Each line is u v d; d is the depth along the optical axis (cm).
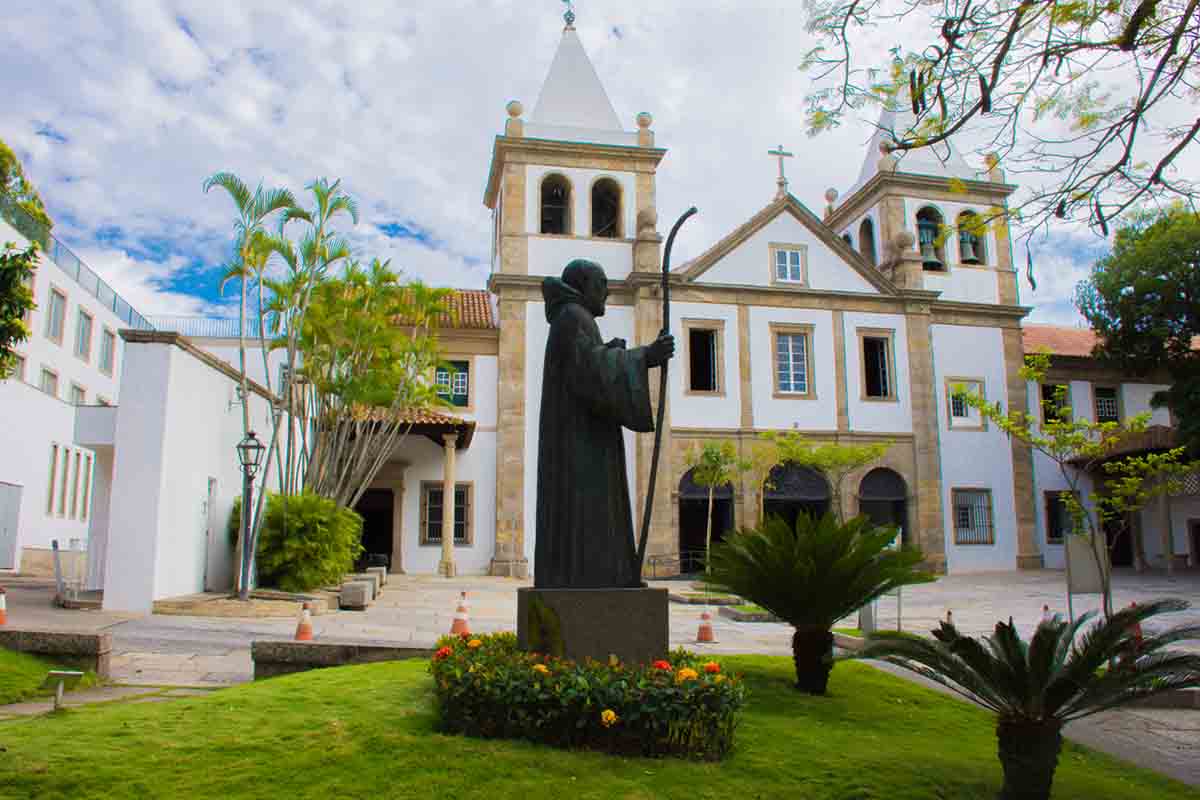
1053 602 2181
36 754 565
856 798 601
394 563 2975
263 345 1806
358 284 2188
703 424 3072
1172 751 860
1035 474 3362
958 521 3231
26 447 2800
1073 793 695
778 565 891
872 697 923
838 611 899
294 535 1897
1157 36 789
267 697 724
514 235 3120
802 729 761
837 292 3231
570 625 679
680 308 3128
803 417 3148
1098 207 856
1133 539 3272
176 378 1617
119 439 1560
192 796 518
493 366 3112
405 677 805
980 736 830
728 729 652
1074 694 616
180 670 1016
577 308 741
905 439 3206
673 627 1653
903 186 3447
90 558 1798
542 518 724
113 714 680
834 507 2945
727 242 3184
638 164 3250
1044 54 810
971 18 792
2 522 2638
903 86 832
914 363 3253
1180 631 646
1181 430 2845
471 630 1477
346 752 583
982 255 3472
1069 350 3597
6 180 3152
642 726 621
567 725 622
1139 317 2977
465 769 563
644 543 714
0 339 1267
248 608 1566
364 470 2656
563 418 725
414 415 2781
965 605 2125
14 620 1358
